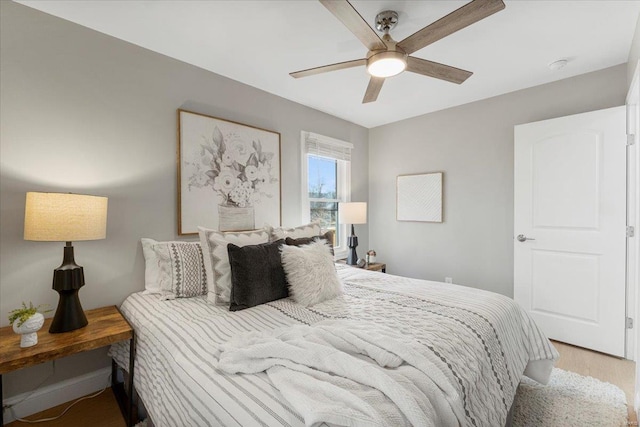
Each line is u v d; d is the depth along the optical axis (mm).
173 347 1292
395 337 1200
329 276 1895
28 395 1733
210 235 2000
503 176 3088
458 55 2305
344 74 2588
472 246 3316
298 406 800
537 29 1974
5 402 1659
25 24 1712
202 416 956
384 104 3338
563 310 2643
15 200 1685
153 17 1825
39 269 1759
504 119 3066
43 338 1484
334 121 3713
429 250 3666
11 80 1672
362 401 806
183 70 2355
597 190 2467
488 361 1303
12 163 1677
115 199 2031
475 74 2617
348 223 3480
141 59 2145
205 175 2455
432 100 3230
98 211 1676
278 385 912
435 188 3562
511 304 1806
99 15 1806
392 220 4016
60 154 1825
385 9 1764
